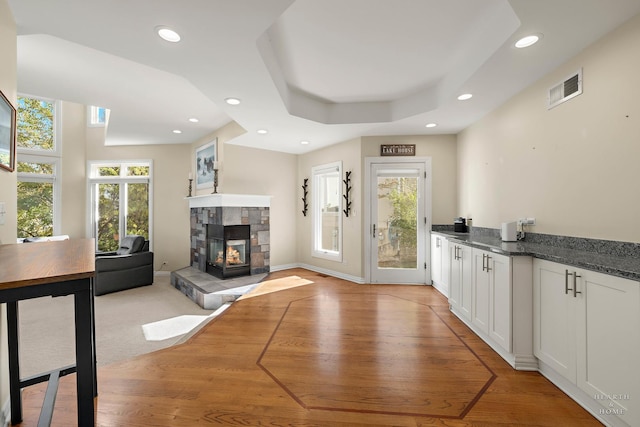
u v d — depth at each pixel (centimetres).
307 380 200
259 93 292
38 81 331
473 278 271
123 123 486
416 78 318
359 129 423
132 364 222
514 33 197
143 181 627
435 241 432
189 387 192
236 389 190
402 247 466
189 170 621
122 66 298
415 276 462
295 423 159
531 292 211
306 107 371
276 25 225
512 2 170
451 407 172
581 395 173
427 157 455
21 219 580
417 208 461
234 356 234
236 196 502
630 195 185
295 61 282
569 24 188
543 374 205
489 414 166
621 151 191
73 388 195
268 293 411
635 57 182
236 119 373
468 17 216
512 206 306
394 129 423
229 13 175
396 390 189
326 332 281
